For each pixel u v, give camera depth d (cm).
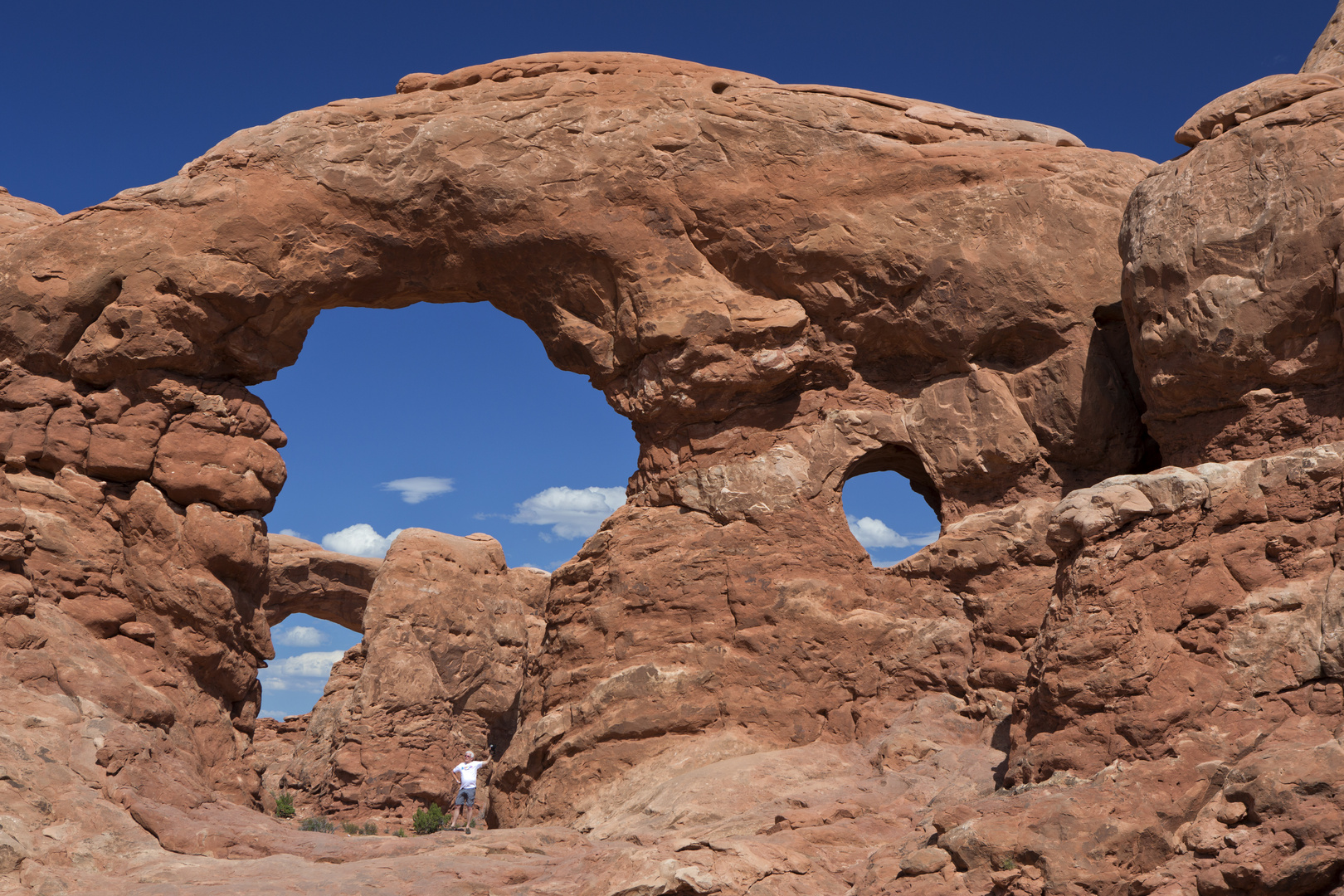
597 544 1781
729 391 1752
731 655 1644
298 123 1828
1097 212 1695
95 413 1755
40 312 1766
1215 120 1378
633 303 1766
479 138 1780
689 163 1759
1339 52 1567
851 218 1730
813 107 1783
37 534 1623
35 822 1216
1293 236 1255
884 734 1565
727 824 1305
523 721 1819
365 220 1802
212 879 1170
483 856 1297
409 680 2925
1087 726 1096
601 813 1543
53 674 1459
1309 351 1259
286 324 1859
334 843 1334
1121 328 1678
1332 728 1017
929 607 1664
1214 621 1112
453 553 3225
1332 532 1105
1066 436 1672
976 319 1695
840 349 1766
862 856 1179
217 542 1738
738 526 1705
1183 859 958
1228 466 1172
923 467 1800
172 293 1775
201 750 1645
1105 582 1138
